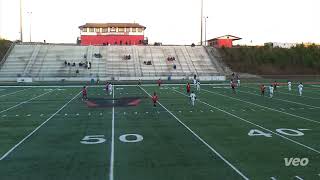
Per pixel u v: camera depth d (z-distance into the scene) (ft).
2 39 249.14
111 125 67.87
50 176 37.81
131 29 284.82
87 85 168.66
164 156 45.57
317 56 240.94
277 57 237.66
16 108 92.43
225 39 281.54
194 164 41.98
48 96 121.60
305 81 189.37
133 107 93.30
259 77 207.41
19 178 37.24
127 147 50.47
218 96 119.55
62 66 212.84
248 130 62.54
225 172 38.88
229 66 228.43
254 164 41.86
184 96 119.24
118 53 233.96
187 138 56.34
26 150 49.14
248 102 102.99
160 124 68.80
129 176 37.63
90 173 38.73
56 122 71.61
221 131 61.87
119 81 188.24
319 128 64.03
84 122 71.41
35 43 243.19
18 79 186.80
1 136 58.54
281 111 85.40
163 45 252.21
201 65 224.74
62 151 48.44
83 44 258.78
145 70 214.28
